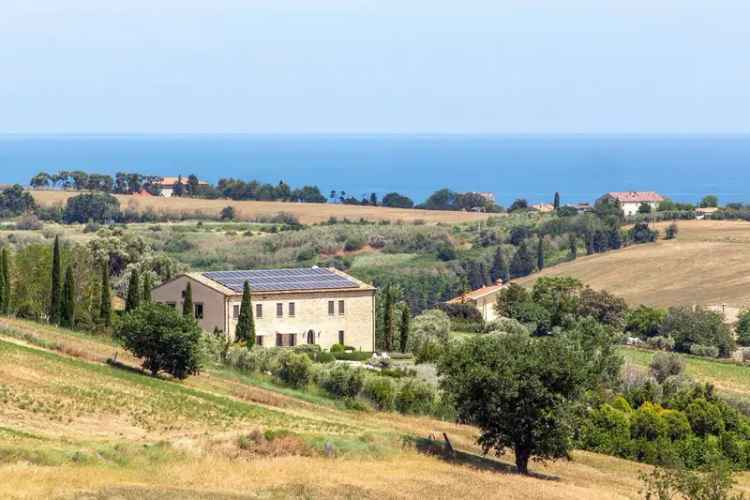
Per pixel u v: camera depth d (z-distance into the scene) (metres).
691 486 69.25
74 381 96.00
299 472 70.50
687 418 117.44
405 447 85.44
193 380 110.31
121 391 95.62
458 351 89.31
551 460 96.06
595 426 112.75
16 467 62.31
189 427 86.25
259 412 97.25
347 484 68.31
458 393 87.94
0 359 98.75
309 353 138.50
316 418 99.62
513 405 86.44
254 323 141.75
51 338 118.06
